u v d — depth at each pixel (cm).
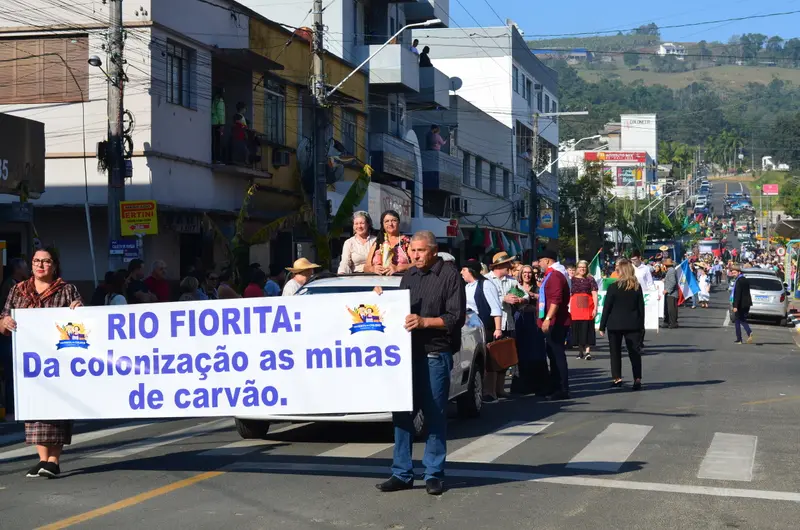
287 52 2914
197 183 2416
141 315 873
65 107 2244
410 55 3772
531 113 6619
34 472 888
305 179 2956
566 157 11794
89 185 2234
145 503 779
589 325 2186
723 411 1341
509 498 798
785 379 1773
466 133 5128
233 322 855
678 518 739
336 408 831
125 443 1097
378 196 3170
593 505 776
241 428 1098
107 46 2095
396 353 818
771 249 11238
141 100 2208
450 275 825
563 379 1498
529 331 1559
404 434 828
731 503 789
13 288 916
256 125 2717
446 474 897
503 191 6000
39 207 2192
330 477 877
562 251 7319
